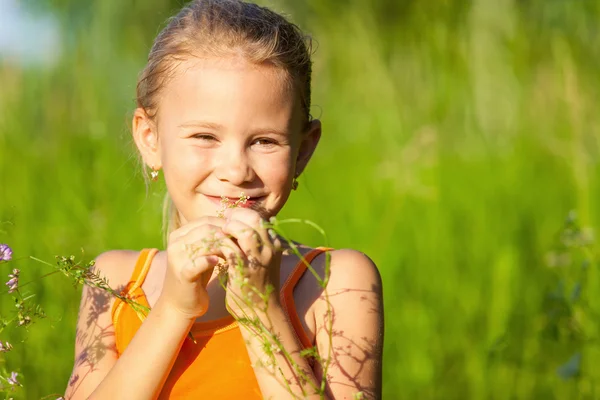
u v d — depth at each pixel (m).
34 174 5.25
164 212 2.93
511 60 6.96
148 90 2.56
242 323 2.08
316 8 8.16
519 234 5.53
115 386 2.19
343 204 5.95
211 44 2.38
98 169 5.29
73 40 6.17
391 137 6.67
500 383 4.49
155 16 7.39
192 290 2.14
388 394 4.65
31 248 4.54
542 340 4.36
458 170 6.22
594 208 5.52
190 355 2.32
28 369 3.89
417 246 5.34
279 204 2.39
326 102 7.77
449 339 4.83
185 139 2.38
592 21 6.75
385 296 5.12
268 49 2.38
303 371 2.16
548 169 6.20
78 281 2.31
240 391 2.28
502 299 4.82
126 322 2.47
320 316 2.37
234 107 2.33
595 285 4.23
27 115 5.90
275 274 2.16
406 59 7.34
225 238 2.09
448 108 6.88
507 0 7.10
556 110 6.75
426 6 7.30
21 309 2.36
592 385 3.97
